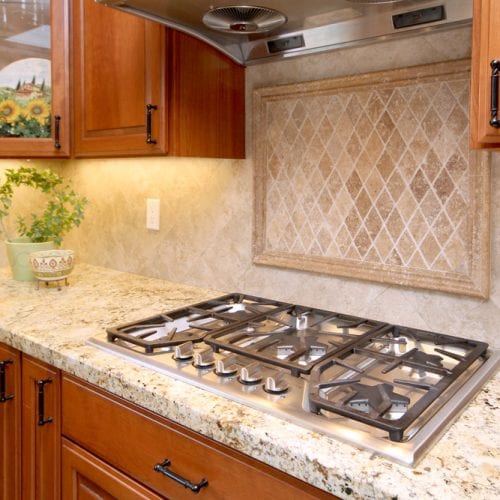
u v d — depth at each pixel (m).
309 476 0.80
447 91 1.25
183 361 1.13
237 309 1.57
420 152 1.31
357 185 1.42
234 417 0.91
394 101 1.34
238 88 1.62
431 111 1.28
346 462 0.77
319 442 0.83
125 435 1.11
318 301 1.54
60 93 1.71
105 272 2.12
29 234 2.01
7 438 1.46
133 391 1.05
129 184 2.06
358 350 1.17
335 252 1.49
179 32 1.43
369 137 1.39
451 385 1.00
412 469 0.76
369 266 1.42
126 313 1.54
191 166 1.83
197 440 0.97
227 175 1.73
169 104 1.44
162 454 1.03
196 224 1.84
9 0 1.70
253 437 0.86
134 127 1.53
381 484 0.73
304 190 1.53
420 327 1.35
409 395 0.99
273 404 0.94
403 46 1.32
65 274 1.86
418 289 1.35
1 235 2.22
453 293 1.29
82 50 1.66
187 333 1.32
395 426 0.82
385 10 1.27
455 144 1.25
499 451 0.81
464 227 1.26
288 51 1.49
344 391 0.99
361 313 1.46
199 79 1.50
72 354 1.20
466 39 1.23
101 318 1.49
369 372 1.10
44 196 2.33
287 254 1.58
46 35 1.71
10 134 1.74
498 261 1.22
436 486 0.72
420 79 1.29
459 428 0.87
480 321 1.26
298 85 1.50
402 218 1.35
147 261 2.04
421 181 1.31
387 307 1.41
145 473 1.07
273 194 1.60
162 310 1.58
